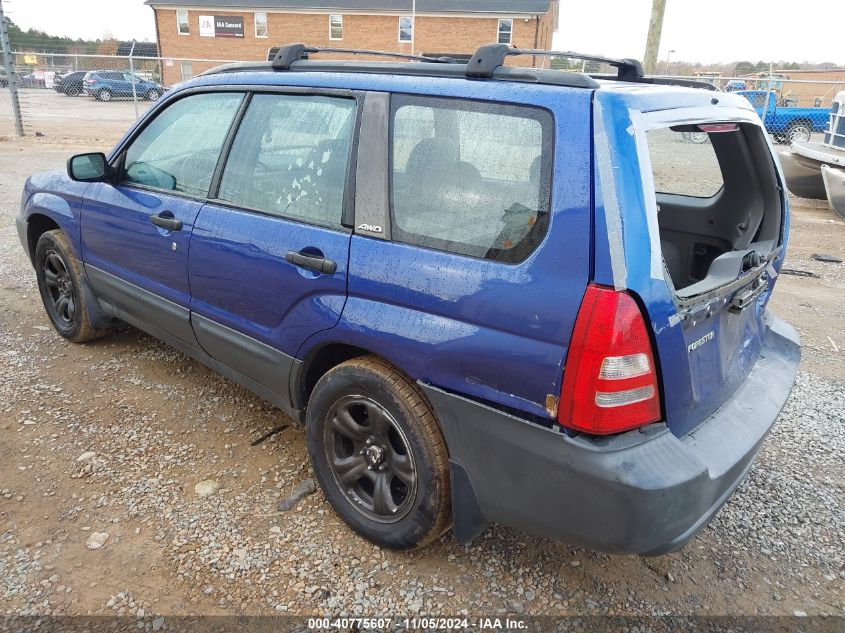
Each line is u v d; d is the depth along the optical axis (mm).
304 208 2623
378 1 39594
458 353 2096
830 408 3949
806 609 2404
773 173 2834
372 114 2424
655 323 1859
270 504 2830
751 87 19672
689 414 2119
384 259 2295
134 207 3412
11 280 5605
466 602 2357
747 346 2668
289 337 2672
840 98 10805
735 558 2654
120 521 2672
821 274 7133
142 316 3615
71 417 3426
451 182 2182
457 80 2254
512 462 2053
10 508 2707
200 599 2309
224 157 3004
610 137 1859
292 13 39812
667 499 1856
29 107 23484
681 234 3266
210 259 2959
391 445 2479
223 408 3609
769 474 3248
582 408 1851
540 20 40125
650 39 12906
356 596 2361
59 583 2340
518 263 1975
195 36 40625
